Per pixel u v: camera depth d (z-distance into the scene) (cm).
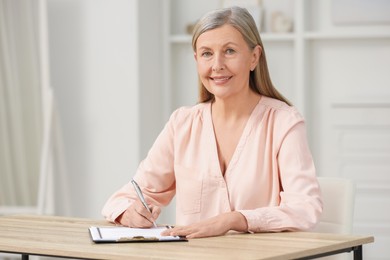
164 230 240
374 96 544
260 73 267
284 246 213
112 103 533
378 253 537
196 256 197
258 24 551
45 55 505
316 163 551
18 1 516
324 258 269
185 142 271
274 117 261
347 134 545
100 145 536
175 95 576
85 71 538
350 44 546
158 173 277
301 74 537
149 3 546
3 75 519
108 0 532
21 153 519
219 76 255
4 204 521
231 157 263
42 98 511
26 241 224
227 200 259
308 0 549
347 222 269
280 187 259
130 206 254
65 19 540
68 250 210
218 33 254
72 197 540
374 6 534
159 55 564
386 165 537
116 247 213
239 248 209
